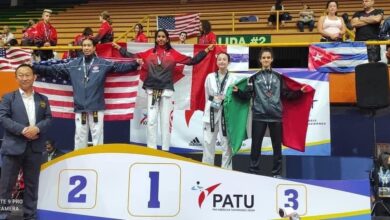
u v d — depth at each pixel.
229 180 5.54
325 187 5.48
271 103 6.11
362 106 6.43
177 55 6.75
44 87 7.02
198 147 7.32
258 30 15.72
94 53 6.87
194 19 12.04
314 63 7.43
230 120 6.29
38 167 5.58
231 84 6.39
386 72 6.36
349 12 17.06
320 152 7.03
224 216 5.50
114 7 21.36
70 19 20.31
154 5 20.92
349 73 7.29
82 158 5.62
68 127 8.21
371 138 7.63
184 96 7.41
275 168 6.16
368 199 5.43
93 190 5.57
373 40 7.77
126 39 14.15
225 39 14.45
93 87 6.47
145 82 6.63
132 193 5.54
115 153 5.61
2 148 5.47
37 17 21.88
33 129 5.39
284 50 13.36
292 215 5.16
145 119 7.38
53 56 9.22
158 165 5.57
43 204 5.58
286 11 15.09
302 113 6.50
